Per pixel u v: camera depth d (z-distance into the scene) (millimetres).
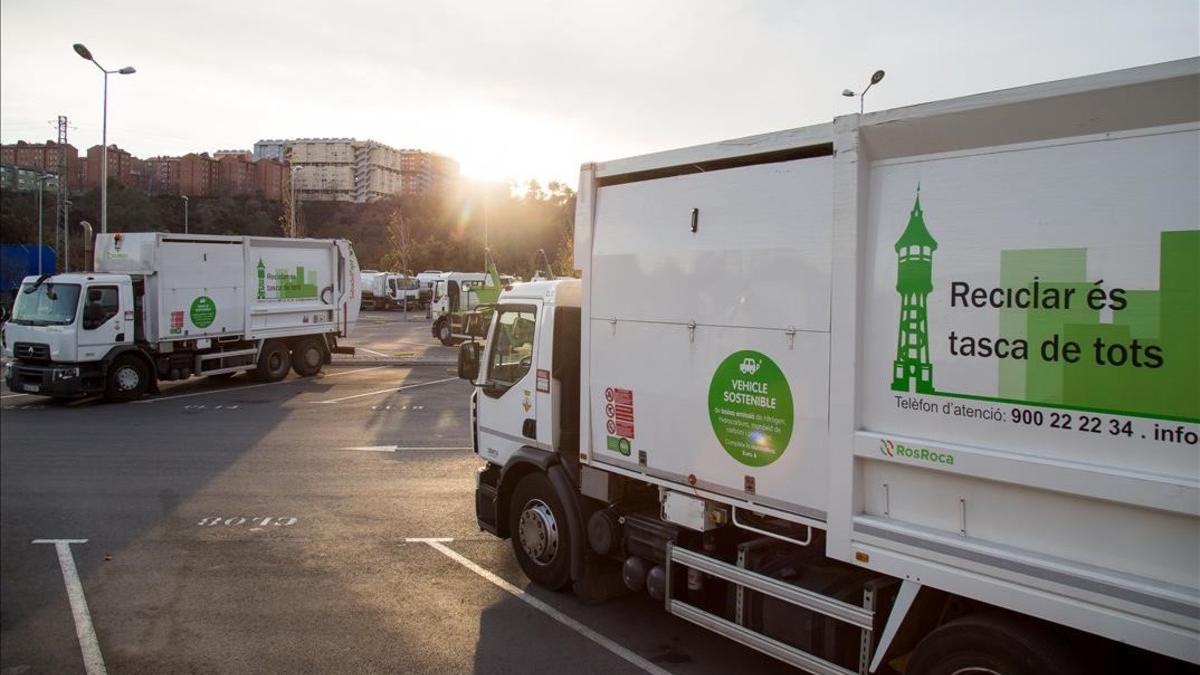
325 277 20656
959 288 3371
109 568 6652
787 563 4352
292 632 5395
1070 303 3037
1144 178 2867
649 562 5188
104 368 15711
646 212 4977
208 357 17812
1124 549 2912
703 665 4961
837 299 3771
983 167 3311
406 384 19062
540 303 6074
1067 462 3023
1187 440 2746
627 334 5094
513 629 5465
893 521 3602
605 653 5113
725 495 4434
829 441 3820
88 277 15562
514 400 6355
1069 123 3033
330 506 8594
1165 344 2807
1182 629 2730
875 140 3656
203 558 6918
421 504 8688
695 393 4598
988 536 3287
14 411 15039
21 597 6008
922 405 3494
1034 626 3221
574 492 5785
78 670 4824
